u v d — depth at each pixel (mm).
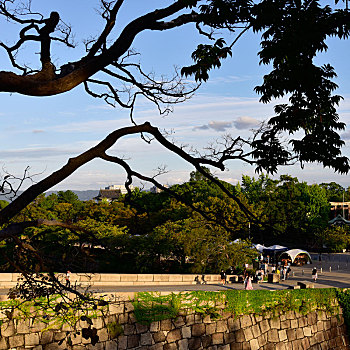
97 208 78188
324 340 40281
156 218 62906
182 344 30641
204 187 72875
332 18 6562
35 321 23125
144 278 37625
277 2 6488
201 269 47812
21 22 6195
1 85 4867
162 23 6285
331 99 7223
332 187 140250
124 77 7375
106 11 5941
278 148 6746
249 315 35031
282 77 7188
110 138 5723
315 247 89188
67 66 5777
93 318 25891
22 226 5707
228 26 6586
